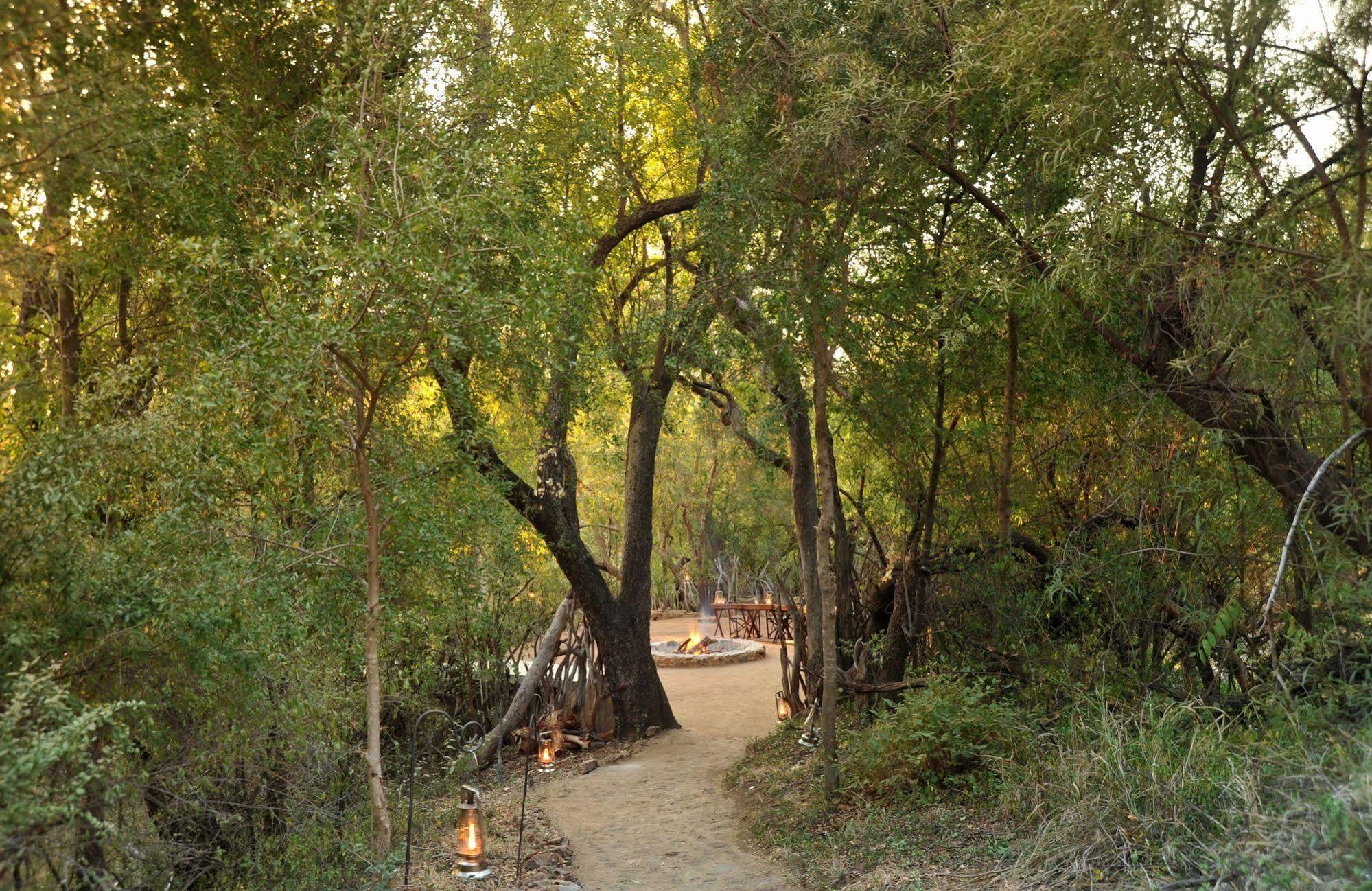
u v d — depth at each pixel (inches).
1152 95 242.7
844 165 296.5
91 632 184.2
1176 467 290.8
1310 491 208.5
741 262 330.6
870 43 298.8
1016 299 283.1
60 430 200.8
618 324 444.8
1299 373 219.6
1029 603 326.6
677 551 1072.2
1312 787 183.2
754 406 401.4
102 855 178.1
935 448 367.9
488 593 356.2
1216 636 236.7
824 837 281.0
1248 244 222.8
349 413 260.4
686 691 625.3
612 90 421.7
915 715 298.4
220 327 243.6
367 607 267.7
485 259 267.7
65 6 232.1
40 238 251.1
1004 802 256.2
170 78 288.0
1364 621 223.9
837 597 433.1
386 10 276.7
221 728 211.3
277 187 299.1
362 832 261.7
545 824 323.3
